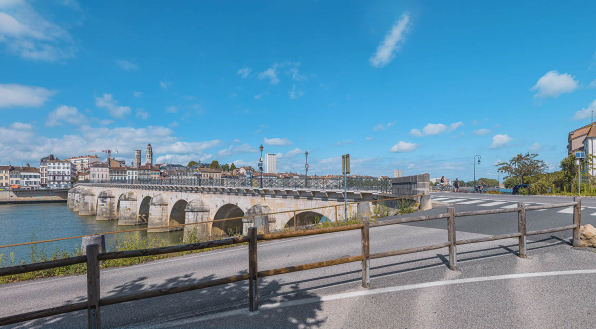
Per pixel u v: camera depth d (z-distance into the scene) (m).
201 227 39.88
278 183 30.16
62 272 8.02
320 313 4.06
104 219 67.56
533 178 37.16
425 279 5.13
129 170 143.25
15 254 23.17
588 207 13.94
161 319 4.16
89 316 3.45
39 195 110.88
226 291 5.23
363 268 4.89
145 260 8.77
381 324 3.69
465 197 22.72
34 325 4.38
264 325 3.79
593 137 43.59
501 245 7.12
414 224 11.14
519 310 3.91
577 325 3.50
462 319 3.74
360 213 15.27
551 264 5.62
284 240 10.34
